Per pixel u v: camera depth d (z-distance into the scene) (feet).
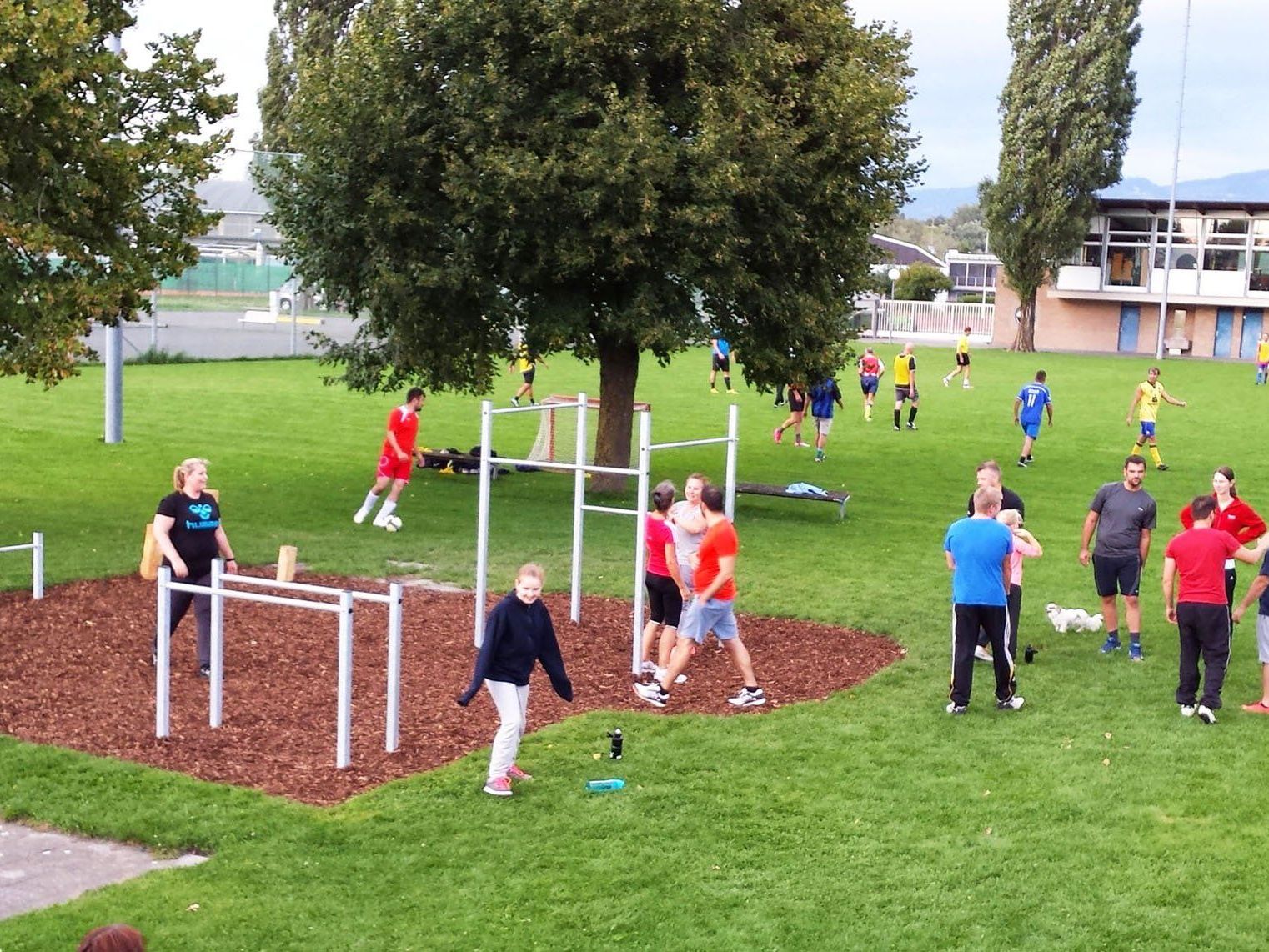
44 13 47.73
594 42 61.21
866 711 36.37
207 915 23.56
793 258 67.46
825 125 64.03
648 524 39.19
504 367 139.95
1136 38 212.64
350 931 23.17
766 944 22.85
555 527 62.80
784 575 53.42
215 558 37.29
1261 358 153.38
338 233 64.54
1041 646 43.47
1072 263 225.97
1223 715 36.04
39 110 49.37
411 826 27.71
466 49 63.46
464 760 31.76
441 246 63.52
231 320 154.30
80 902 23.91
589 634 44.37
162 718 32.89
